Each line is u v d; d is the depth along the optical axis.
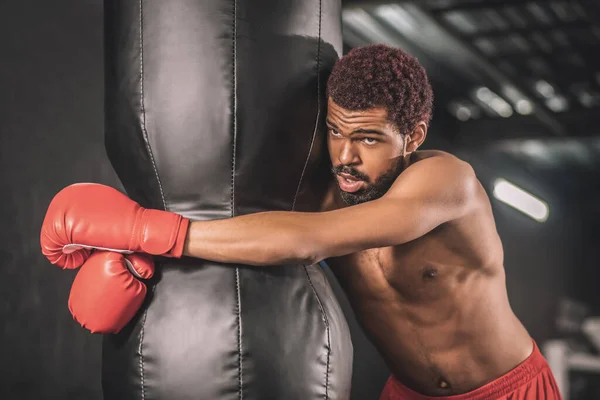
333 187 1.54
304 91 1.44
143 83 1.41
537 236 8.79
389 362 1.74
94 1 3.19
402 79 1.36
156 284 1.37
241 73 1.37
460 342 1.63
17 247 2.76
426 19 4.88
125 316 1.34
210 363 1.32
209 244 1.31
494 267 1.64
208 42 1.37
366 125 1.35
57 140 2.96
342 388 1.45
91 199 1.32
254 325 1.33
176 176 1.39
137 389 1.35
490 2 4.99
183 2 1.38
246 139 1.38
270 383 1.33
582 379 6.96
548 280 8.95
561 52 5.81
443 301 1.59
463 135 6.94
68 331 2.96
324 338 1.41
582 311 9.09
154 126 1.40
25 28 2.84
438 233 1.52
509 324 1.71
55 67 2.97
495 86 6.24
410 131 1.41
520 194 8.03
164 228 1.30
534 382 1.71
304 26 1.45
